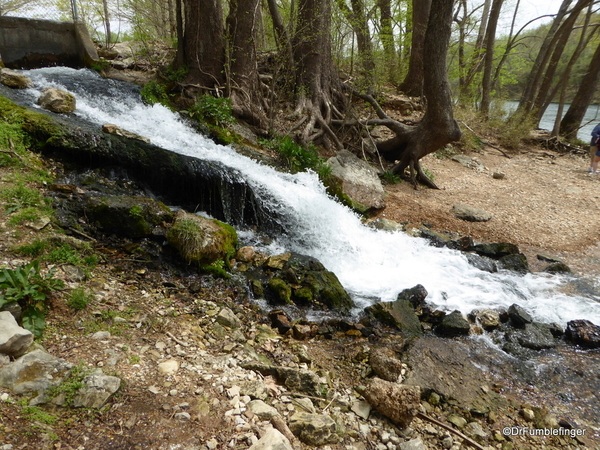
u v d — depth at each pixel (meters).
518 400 3.97
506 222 8.81
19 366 2.43
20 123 5.82
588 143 17.62
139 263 4.65
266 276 5.34
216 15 9.64
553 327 5.19
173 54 12.16
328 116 11.13
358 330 4.71
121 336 3.29
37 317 2.98
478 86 20.31
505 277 6.49
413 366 4.13
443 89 9.53
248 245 6.06
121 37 16.25
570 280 6.54
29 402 2.28
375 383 3.41
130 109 8.27
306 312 4.93
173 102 9.41
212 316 4.16
